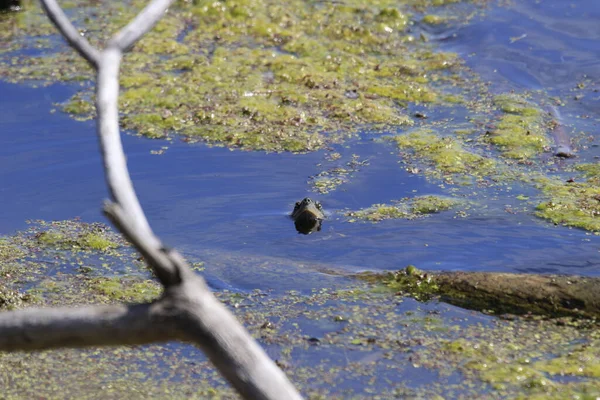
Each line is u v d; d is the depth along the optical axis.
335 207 12.68
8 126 15.41
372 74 17.86
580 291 9.92
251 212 12.54
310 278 10.76
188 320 3.20
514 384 8.38
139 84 17.14
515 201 12.79
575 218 12.15
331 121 15.73
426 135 15.21
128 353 9.25
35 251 11.71
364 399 8.23
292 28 19.95
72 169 13.91
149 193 13.09
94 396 8.45
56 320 3.27
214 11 20.66
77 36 3.67
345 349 9.14
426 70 18.11
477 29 19.88
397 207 12.64
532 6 21.03
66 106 16.19
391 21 20.30
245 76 17.48
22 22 20.55
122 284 10.88
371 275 10.79
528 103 16.56
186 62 18.09
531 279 10.20
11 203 12.94
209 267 11.02
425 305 10.07
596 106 16.39
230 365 3.16
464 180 13.52
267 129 15.34
